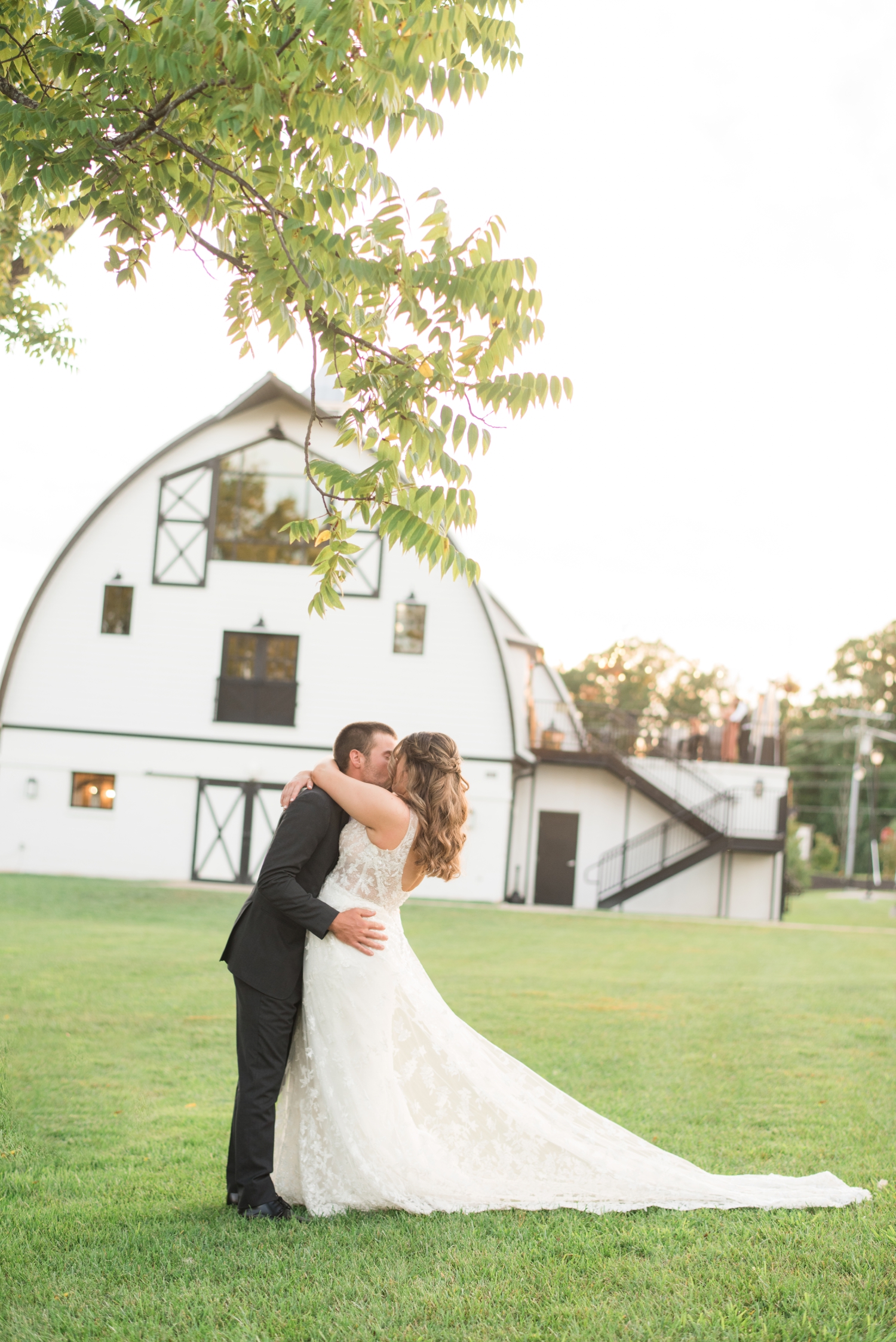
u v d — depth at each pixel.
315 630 24.06
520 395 3.73
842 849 70.56
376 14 3.41
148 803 23.91
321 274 3.63
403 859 3.59
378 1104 3.44
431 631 24.02
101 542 24.36
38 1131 4.65
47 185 3.53
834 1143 4.58
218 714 24.02
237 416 24.33
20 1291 2.86
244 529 24.27
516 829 25.38
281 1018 3.53
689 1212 3.48
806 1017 8.77
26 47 3.70
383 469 3.73
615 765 24.95
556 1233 3.25
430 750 3.66
